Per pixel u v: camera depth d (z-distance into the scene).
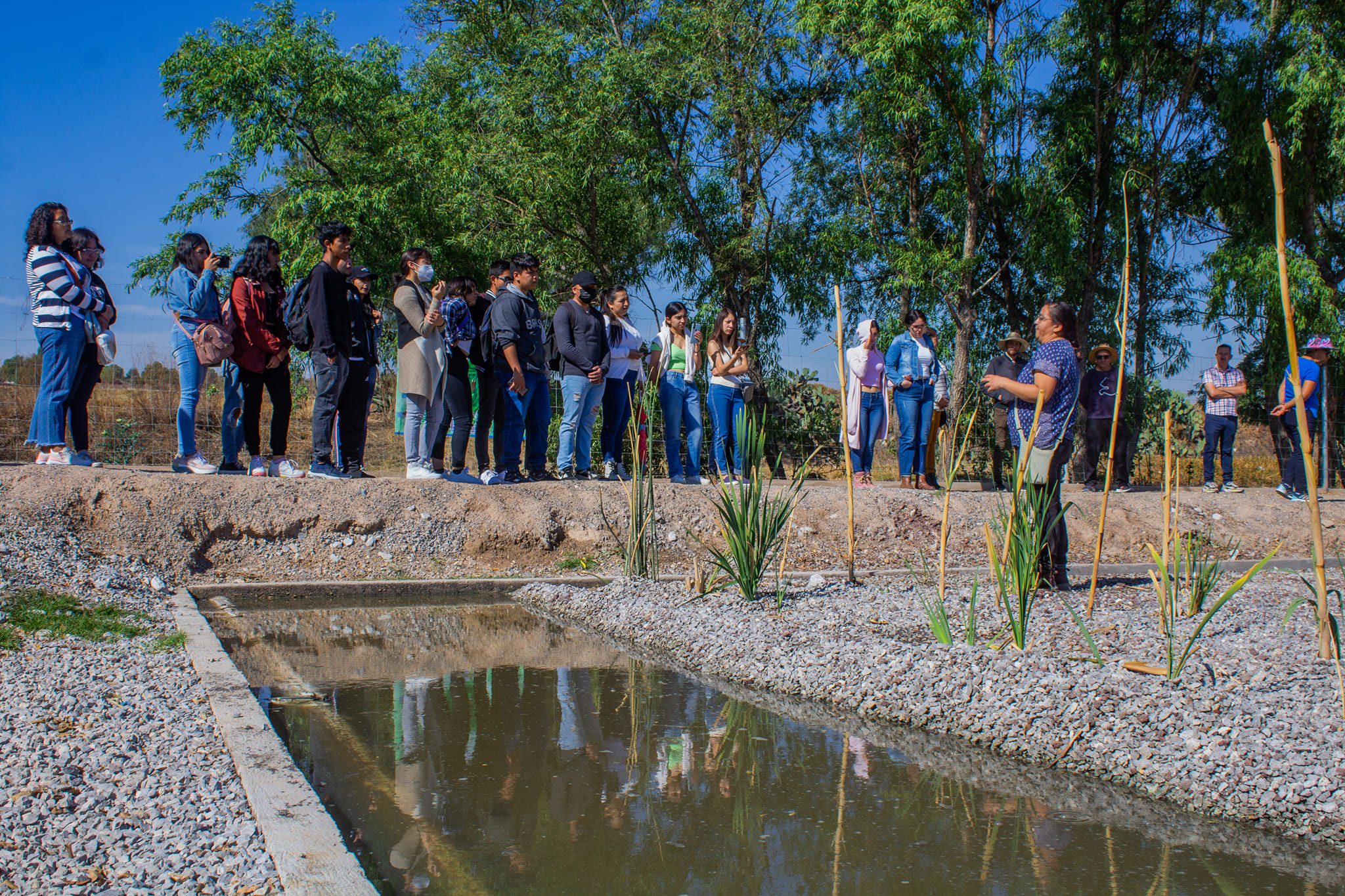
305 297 7.78
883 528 8.80
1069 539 9.09
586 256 16.33
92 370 7.65
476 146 16.09
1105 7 14.37
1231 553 9.20
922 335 10.04
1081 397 11.23
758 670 4.73
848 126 15.43
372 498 7.82
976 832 2.89
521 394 8.25
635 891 2.46
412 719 3.97
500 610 6.73
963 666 4.22
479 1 18.75
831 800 3.15
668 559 8.09
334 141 19.75
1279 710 3.43
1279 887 2.53
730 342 9.33
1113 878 2.58
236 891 2.29
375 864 2.61
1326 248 15.02
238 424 8.18
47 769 2.91
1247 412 15.88
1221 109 14.36
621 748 3.66
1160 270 15.45
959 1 13.05
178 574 6.93
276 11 18.55
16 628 4.69
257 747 3.26
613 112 15.29
